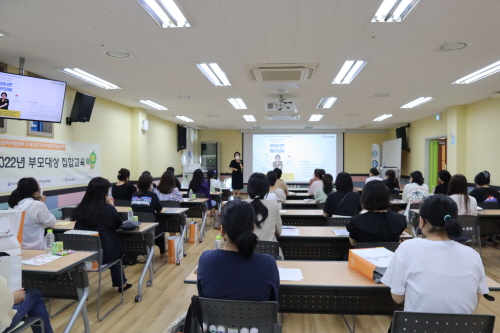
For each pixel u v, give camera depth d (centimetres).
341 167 1345
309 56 423
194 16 310
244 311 142
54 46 388
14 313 158
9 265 176
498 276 402
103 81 562
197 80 550
